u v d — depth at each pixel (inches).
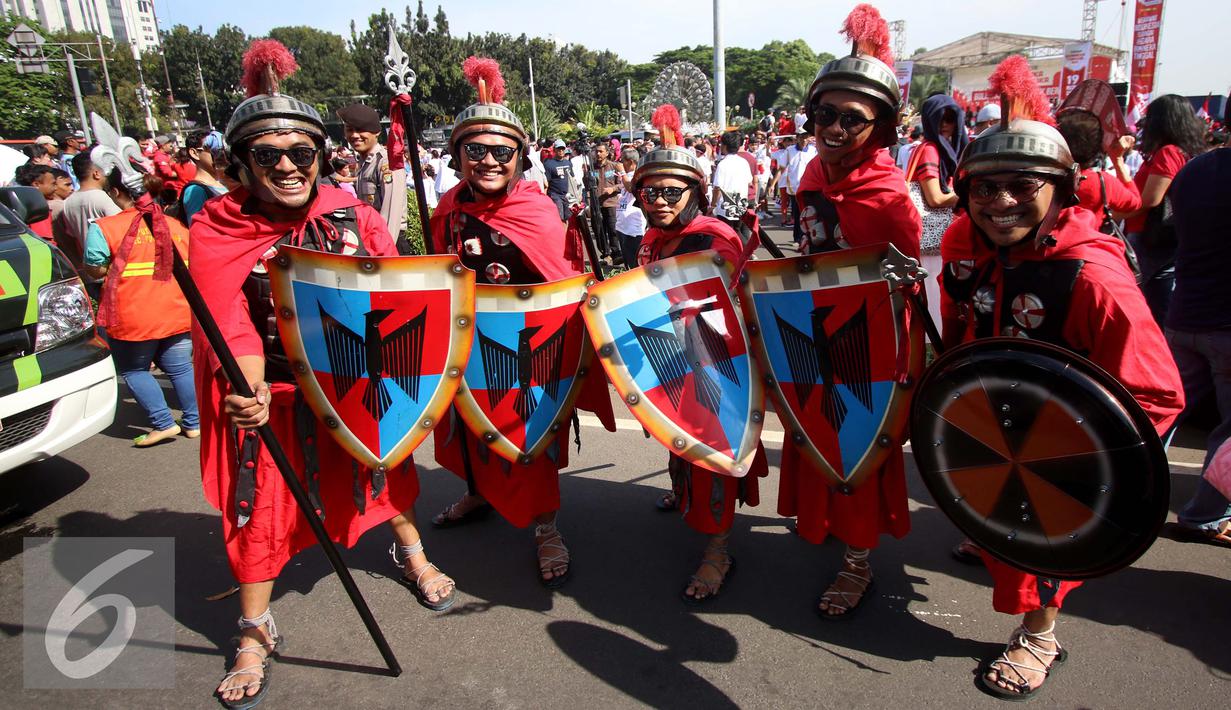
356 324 95.7
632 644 107.3
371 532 140.6
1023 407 79.4
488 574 126.0
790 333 101.7
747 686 98.3
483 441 110.1
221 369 92.7
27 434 139.2
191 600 120.9
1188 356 131.0
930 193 183.3
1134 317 79.7
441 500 151.9
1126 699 93.0
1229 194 113.7
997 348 81.0
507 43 2827.3
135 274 172.6
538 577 124.1
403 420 100.0
